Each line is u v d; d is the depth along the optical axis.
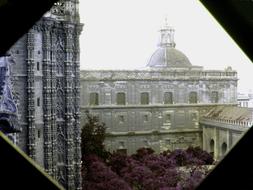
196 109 89.50
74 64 56.88
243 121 73.25
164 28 108.19
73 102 56.50
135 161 66.81
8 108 33.88
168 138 87.31
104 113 82.88
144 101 86.31
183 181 56.25
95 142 72.88
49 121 53.28
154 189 56.97
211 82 90.75
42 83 53.06
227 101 91.75
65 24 54.56
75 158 56.56
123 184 56.97
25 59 50.91
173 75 88.06
